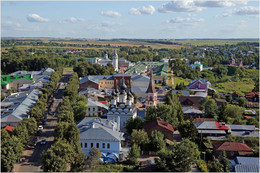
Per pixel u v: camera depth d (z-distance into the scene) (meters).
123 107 123.69
